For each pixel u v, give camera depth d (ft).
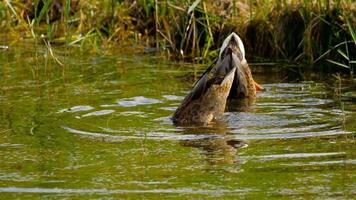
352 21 107.55
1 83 96.48
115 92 92.17
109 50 116.06
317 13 110.22
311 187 62.34
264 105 87.04
